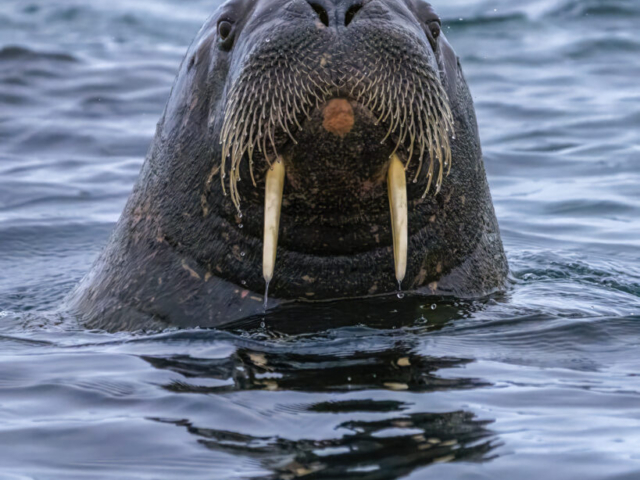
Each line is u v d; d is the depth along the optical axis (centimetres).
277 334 2205
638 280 3045
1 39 8500
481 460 1533
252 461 1548
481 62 7069
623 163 4788
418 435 1631
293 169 2116
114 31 8962
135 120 5912
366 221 2258
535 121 5603
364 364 2003
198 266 2400
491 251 2641
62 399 1889
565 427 1680
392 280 2384
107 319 2484
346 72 1948
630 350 2133
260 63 2012
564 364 2031
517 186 4581
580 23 8019
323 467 1505
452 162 2442
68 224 4119
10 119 5844
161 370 2020
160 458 1584
